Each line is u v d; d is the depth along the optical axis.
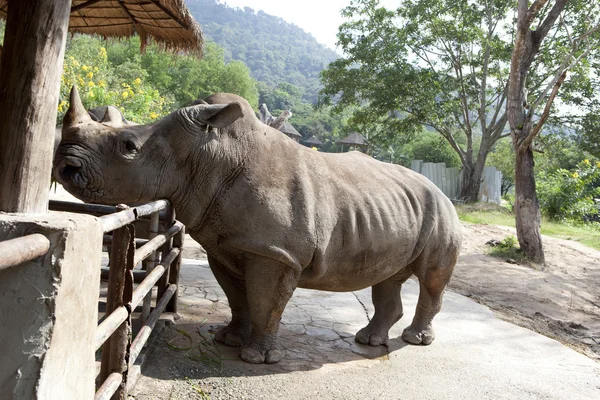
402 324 5.93
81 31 5.96
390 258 4.68
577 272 12.27
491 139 25.78
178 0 4.55
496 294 9.27
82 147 3.35
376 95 24.77
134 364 3.60
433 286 5.26
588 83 21.98
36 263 1.85
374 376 4.34
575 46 12.66
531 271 11.53
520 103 13.16
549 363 5.35
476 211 21.88
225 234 3.97
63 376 1.98
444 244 5.16
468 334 5.95
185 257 8.52
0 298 1.85
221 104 3.85
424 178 5.37
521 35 12.86
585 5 19.14
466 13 23.80
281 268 3.99
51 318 1.86
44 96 2.19
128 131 3.53
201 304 5.60
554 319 8.16
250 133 4.04
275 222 3.92
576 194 20.92
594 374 5.18
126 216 2.62
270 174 4.01
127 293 2.84
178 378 3.74
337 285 4.58
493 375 4.75
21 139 2.14
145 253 3.25
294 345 4.78
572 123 23.95
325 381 4.09
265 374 4.04
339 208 4.32
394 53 24.47
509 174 43.69
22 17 2.15
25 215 2.02
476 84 25.94
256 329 4.23
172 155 3.71
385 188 4.78
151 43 5.69
